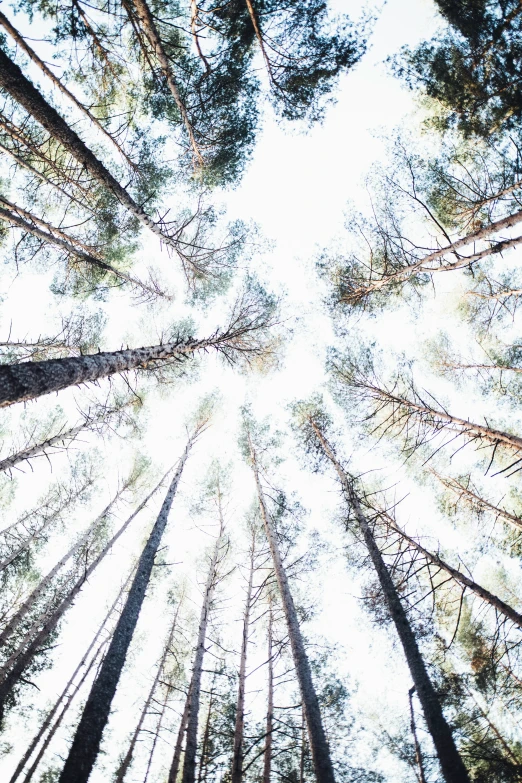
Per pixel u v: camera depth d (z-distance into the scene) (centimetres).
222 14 617
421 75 733
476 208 694
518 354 1016
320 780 463
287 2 600
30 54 555
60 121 590
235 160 850
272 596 1082
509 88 656
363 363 948
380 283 756
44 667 1054
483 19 651
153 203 929
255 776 883
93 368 483
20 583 1223
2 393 328
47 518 1181
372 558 709
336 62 660
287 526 1071
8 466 861
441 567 641
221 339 819
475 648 944
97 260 884
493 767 668
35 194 888
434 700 526
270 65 654
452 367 1036
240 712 708
